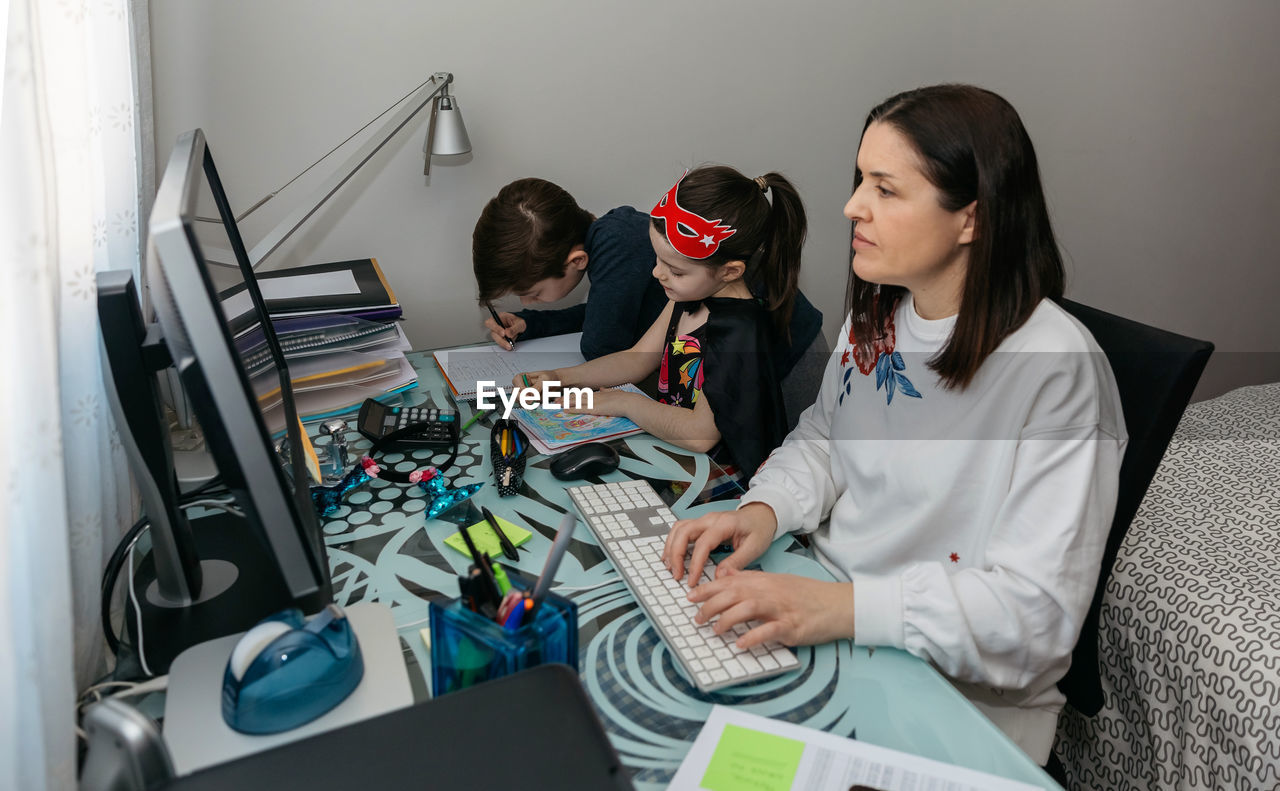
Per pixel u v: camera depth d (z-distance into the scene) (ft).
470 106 6.26
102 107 3.02
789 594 2.81
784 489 3.62
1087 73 8.01
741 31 6.80
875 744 2.36
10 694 1.91
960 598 2.86
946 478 3.32
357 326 4.62
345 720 2.27
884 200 3.04
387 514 3.47
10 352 2.00
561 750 1.76
